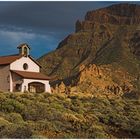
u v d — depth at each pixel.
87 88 148.12
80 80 155.88
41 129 33.53
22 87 70.25
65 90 102.88
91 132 36.81
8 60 73.38
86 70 166.75
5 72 72.62
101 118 47.12
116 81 189.75
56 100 55.12
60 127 36.19
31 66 75.56
